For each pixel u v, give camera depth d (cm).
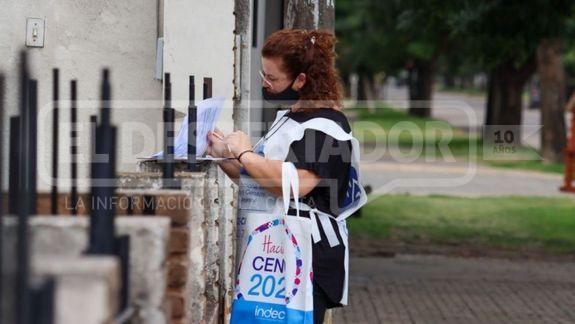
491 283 1527
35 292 328
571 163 3092
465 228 2261
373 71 7812
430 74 7406
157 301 446
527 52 2539
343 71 7794
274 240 645
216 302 738
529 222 2372
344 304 645
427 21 2714
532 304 1345
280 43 637
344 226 646
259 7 1168
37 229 423
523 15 2362
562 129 3934
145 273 445
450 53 5578
